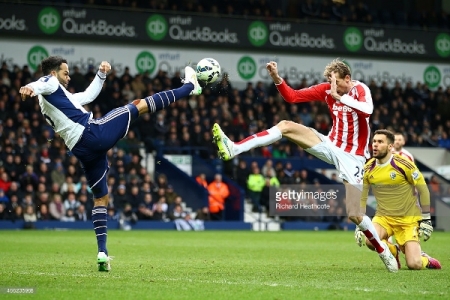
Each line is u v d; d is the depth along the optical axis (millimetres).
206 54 53094
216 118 49406
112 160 44156
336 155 16016
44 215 40719
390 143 17422
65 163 43125
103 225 15570
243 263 19219
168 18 49812
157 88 49219
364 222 16172
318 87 16469
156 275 15297
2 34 47094
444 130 57125
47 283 13414
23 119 44406
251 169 46781
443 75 59031
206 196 44656
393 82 57656
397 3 59781
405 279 14781
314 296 11883
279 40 52500
